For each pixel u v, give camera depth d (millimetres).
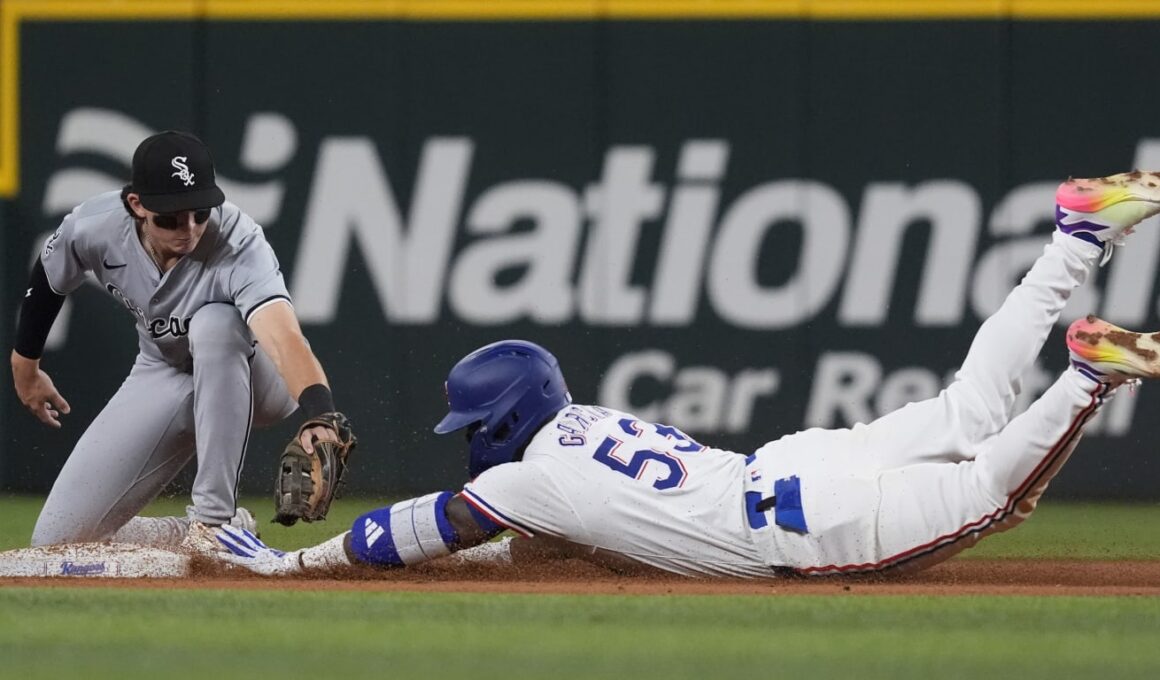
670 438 14836
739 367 30578
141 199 15672
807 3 30531
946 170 30469
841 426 30516
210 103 30922
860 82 30547
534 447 14609
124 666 9570
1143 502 30297
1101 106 30375
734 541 14422
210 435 16469
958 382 15438
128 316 30484
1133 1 30281
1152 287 29672
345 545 14688
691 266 30641
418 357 30703
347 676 9234
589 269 30703
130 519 18297
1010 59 30422
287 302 16219
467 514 14352
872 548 14328
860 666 9766
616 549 14531
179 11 30922
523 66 30766
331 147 30828
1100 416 30453
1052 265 15641
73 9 31000
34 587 13945
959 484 14266
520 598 13086
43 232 31109
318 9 30844
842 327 30547
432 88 30812
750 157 30641
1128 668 9750
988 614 12312
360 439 30703
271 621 11680
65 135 31062
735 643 10703
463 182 30797
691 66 30672
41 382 18906
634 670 9547
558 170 30781
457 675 9305
